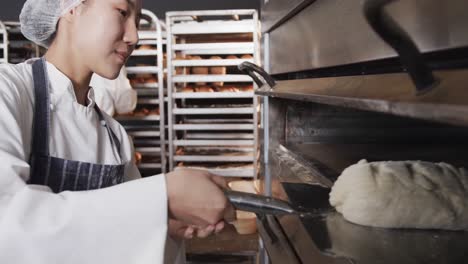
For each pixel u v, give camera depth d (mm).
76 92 1044
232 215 747
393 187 779
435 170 833
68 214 665
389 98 459
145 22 3188
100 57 926
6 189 708
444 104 342
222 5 4324
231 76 2811
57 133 975
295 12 1113
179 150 2988
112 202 684
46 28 1062
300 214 740
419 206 751
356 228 757
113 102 2539
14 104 833
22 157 786
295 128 1642
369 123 1569
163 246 689
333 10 850
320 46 941
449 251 667
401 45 434
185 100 3109
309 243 866
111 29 899
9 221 638
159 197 691
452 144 1319
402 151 1362
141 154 3057
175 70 2896
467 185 807
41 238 643
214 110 2848
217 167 2924
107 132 1163
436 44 487
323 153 1383
